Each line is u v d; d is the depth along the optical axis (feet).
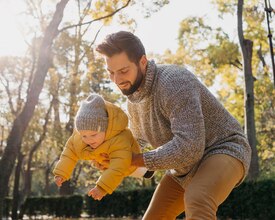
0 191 41.04
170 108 8.70
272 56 37.60
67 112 79.56
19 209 102.27
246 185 46.65
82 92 72.54
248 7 64.08
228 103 80.79
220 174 8.66
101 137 9.05
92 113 8.96
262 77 82.69
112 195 70.79
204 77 77.15
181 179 9.52
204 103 8.96
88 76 68.80
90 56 59.67
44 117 91.35
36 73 42.86
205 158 8.96
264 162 90.07
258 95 80.89
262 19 63.98
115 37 8.57
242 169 9.05
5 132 106.32
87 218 72.74
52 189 172.55
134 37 8.75
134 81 8.87
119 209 69.41
